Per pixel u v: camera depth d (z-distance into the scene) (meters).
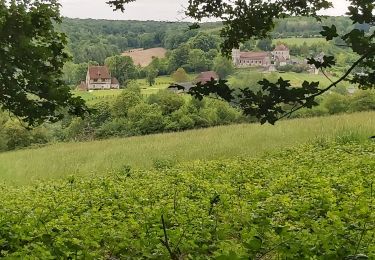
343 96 43.09
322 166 12.26
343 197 7.72
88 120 54.00
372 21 4.13
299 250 4.95
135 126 50.44
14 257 5.37
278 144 21.33
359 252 4.89
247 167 13.83
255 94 4.46
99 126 53.53
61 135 59.56
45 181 17.45
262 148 20.73
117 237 6.20
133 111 51.06
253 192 9.05
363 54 4.12
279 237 5.33
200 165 16.28
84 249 5.87
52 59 7.86
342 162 12.40
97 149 26.80
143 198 9.43
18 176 19.98
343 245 5.01
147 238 6.09
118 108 53.50
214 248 5.95
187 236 6.01
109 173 17.58
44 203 9.84
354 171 10.48
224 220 7.20
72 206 9.45
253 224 6.54
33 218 7.64
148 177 14.58
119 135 50.28
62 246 5.74
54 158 24.45
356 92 43.41
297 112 40.19
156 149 24.09
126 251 6.11
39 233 6.59
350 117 27.11
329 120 26.50
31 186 15.81
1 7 7.05
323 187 8.88
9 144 56.00
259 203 7.71
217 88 4.56
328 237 5.05
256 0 5.17
